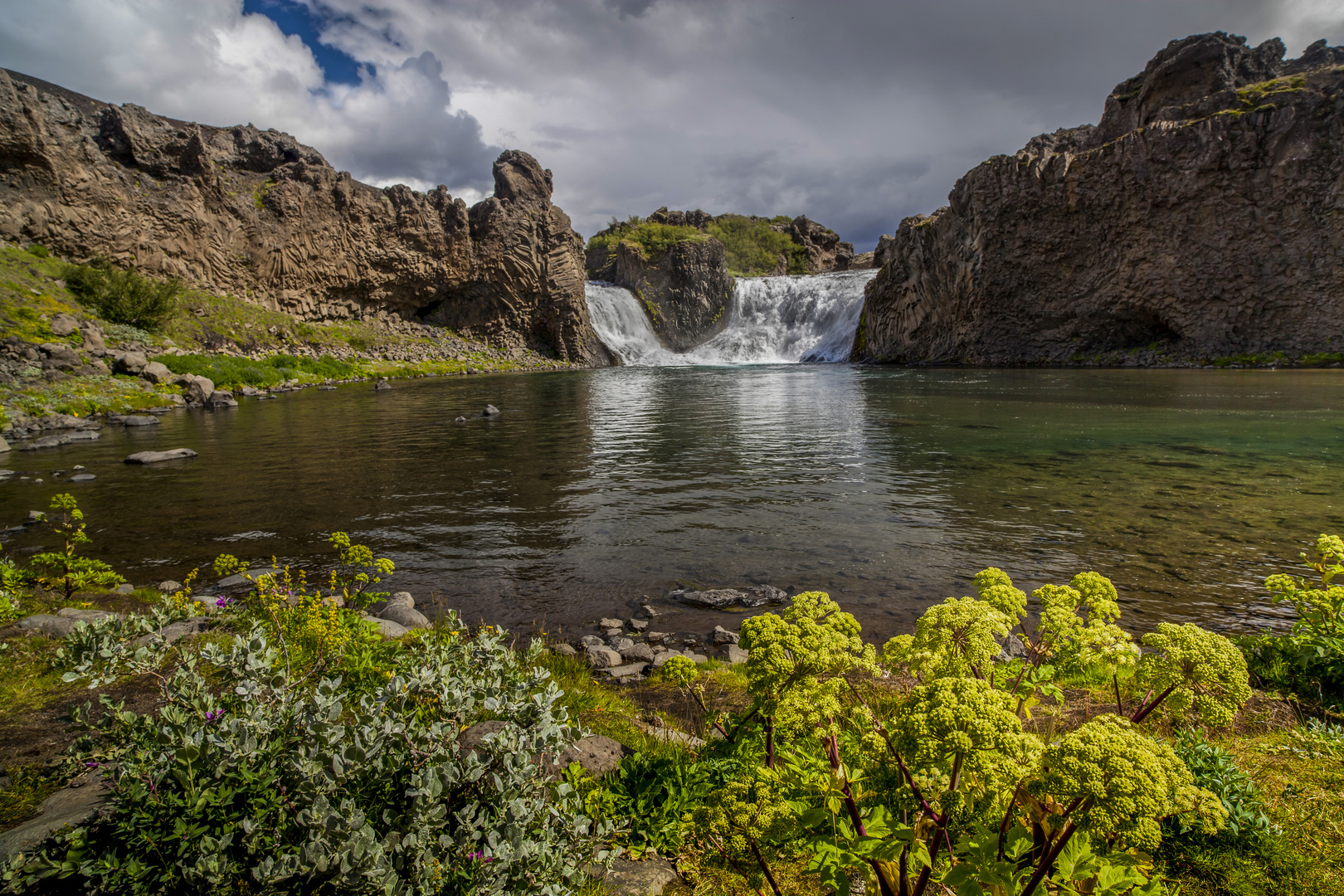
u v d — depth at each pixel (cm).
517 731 274
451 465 1664
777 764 340
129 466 1709
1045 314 4841
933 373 4469
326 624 516
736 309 8006
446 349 6619
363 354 5775
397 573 929
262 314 5447
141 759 245
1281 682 488
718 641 709
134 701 437
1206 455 1512
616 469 1596
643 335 8219
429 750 266
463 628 503
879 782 273
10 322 3378
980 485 1322
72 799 306
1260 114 3884
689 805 327
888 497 1266
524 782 266
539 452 1836
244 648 313
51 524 1182
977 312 5084
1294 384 2952
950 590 826
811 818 236
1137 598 770
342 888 204
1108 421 2088
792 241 12106
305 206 5925
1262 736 400
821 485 1382
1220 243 4088
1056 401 2658
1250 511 1077
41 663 505
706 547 1016
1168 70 4688
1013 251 4825
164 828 233
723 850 299
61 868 229
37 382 2878
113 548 1046
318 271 6044
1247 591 781
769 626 281
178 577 918
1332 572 523
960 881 190
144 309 4219
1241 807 299
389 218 6500
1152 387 3017
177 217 5012
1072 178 4475
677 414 2656
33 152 4194
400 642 575
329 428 2388
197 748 239
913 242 5641
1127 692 419
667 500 1291
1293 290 3928
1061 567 880
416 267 6675
